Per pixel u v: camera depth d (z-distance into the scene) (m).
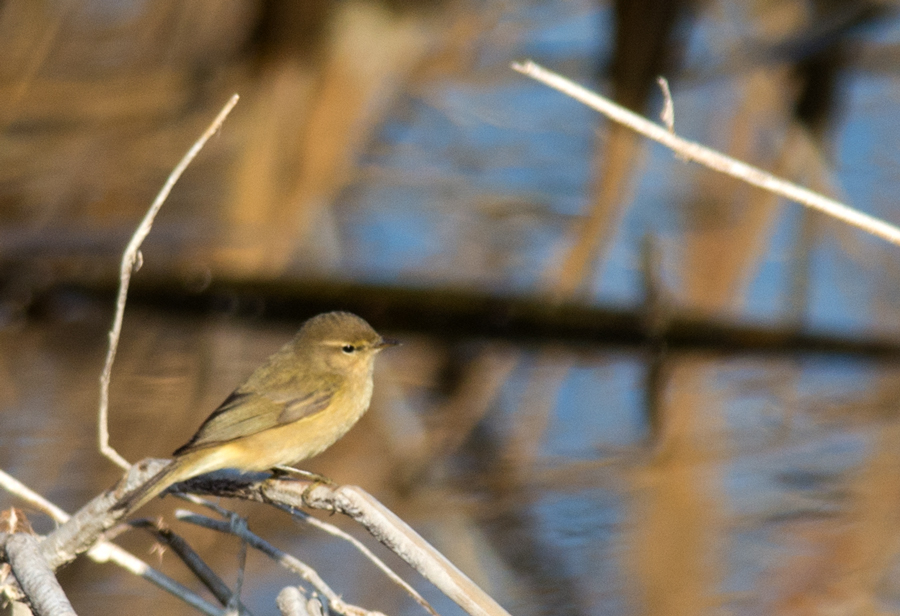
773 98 15.87
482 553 8.83
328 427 7.49
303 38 15.72
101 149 16.69
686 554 8.66
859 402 12.39
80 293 15.80
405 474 10.53
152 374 13.23
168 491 6.20
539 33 19.33
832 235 15.56
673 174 16.97
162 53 16.78
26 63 16.66
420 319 15.41
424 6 16.58
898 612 7.82
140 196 16.70
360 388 7.77
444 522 9.45
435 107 18.61
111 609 7.93
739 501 9.70
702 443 11.23
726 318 14.68
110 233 16.19
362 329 7.78
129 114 16.78
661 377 13.59
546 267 15.78
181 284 15.77
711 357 14.52
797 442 11.21
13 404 11.99
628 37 14.26
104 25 16.81
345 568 8.82
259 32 15.86
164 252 15.87
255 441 7.15
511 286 15.38
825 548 8.76
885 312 14.68
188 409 11.98
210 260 15.83
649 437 11.51
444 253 16.22
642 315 14.69
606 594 8.15
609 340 14.89
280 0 15.51
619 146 14.80
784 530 9.12
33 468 10.15
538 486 10.17
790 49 15.16
